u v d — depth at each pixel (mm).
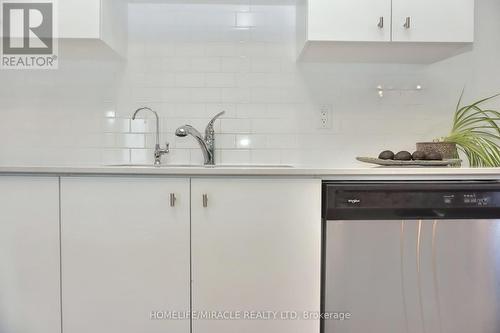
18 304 1585
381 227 1555
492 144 2020
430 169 1596
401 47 1936
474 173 1603
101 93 2164
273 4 2186
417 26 1842
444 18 1846
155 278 1578
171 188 1571
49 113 2158
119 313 1580
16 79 2146
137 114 2172
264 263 1582
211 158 2123
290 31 2188
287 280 1585
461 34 1849
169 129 2178
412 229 1562
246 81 2188
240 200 1577
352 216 1555
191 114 2184
